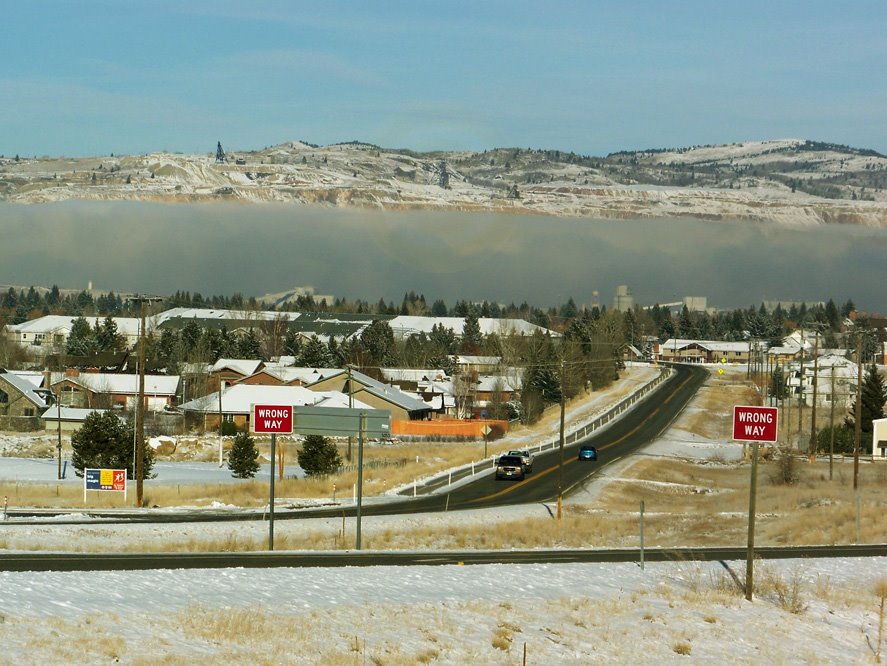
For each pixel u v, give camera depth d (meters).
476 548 47.81
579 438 119.50
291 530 50.22
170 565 33.91
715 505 73.31
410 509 65.00
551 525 56.47
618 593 33.12
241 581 30.17
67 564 33.28
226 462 98.69
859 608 34.03
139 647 22.31
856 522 52.53
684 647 27.38
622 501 75.38
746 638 29.31
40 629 22.61
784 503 72.31
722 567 39.31
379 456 101.25
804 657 28.31
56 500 63.81
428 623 27.03
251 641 23.72
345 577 32.19
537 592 32.31
